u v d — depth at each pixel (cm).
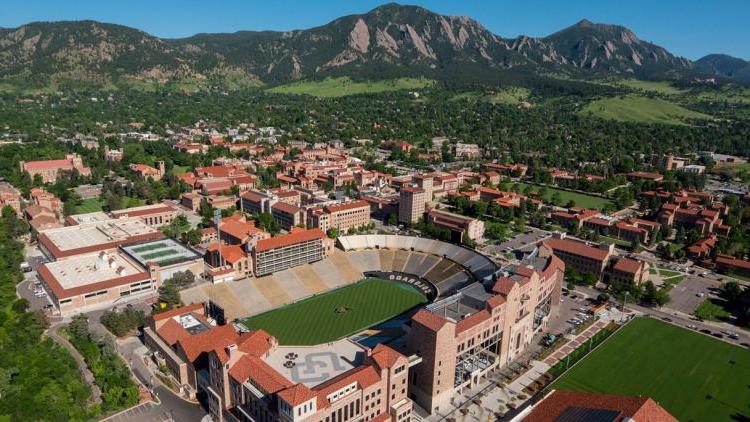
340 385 14350
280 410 13462
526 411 15412
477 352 18425
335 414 14125
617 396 13912
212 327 19562
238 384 15150
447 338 16500
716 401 17738
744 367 19925
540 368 19575
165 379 18088
